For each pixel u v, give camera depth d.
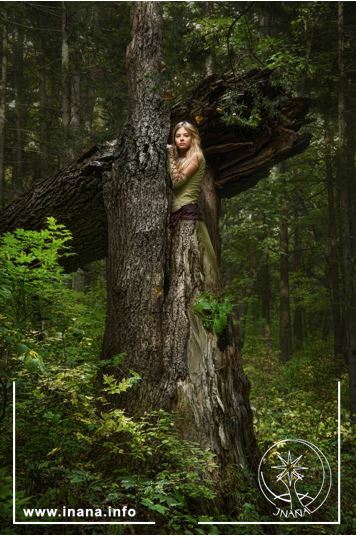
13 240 4.70
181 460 4.15
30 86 19.23
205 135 6.54
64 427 4.25
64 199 6.68
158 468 4.33
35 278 4.86
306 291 18.22
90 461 4.27
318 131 15.29
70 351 4.76
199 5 11.38
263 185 13.64
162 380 4.87
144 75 5.86
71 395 4.22
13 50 16.94
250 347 16.97
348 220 10.00
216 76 6.48
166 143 5.66
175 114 6.36
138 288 5.18
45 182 6.92
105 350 5.21
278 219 13.55
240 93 6.32
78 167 6.49
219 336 5.09
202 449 4.54
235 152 6.85
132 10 6.21
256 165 6.97
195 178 5.60
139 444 4.16
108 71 13.23
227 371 5.00
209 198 6.45
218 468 4.46
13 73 17.08
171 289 5.22
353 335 9.62
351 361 9.55
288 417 7.68
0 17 13.98
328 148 13.59
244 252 16.95
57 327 5.21
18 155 16.67
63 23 12.32
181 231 5.44
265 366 14.00
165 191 5.48
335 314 13.38
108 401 4.88
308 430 7.20
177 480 4.07
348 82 12.12
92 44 13.61
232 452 4.66
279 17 11.89
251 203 13.51
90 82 13.42
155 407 4.75
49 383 4.20
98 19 14.12
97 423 4.12
